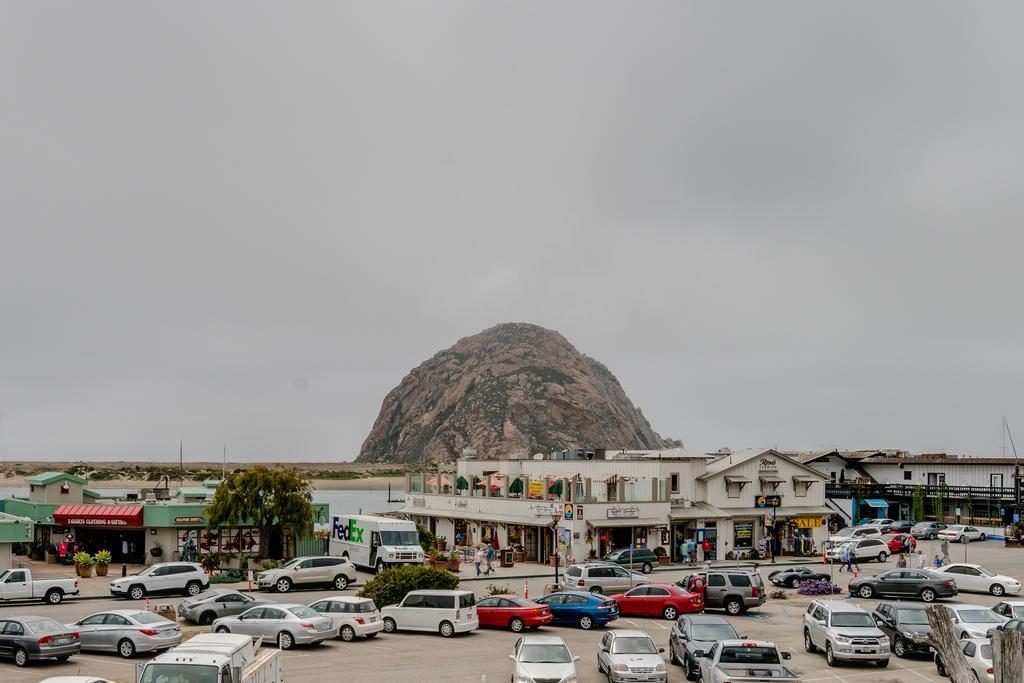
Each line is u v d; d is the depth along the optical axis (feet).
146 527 186.39
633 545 208.44
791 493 236.22
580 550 199.21
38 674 88.74
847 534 245.04
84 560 171.73
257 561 188.65
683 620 96.89
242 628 108.27
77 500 200.23
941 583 149.07
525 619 121.08
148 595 146.72
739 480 226.58
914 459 305.94
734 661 72.54
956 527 252.62
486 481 235.81
